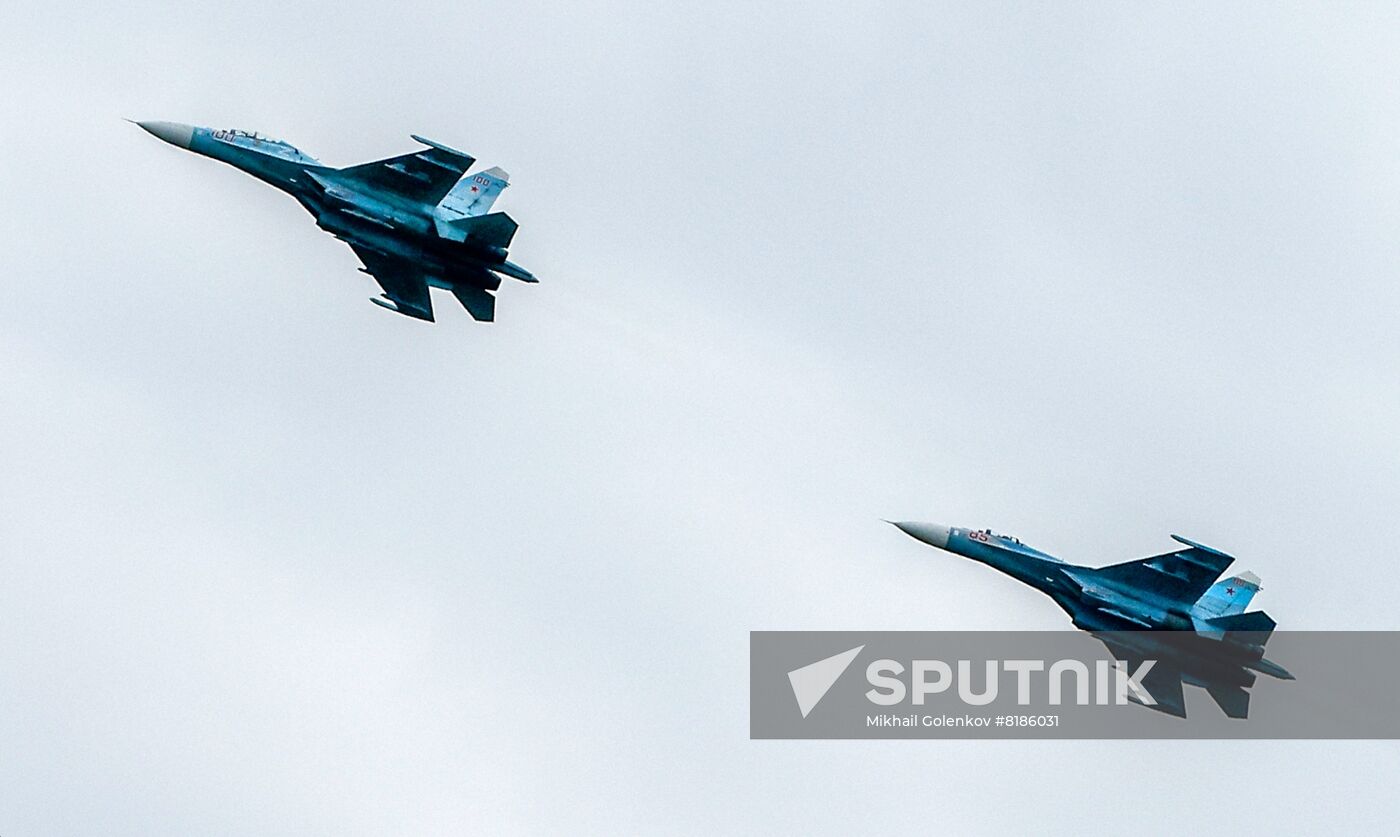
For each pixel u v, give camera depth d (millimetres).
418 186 184000
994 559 181625
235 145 186875
